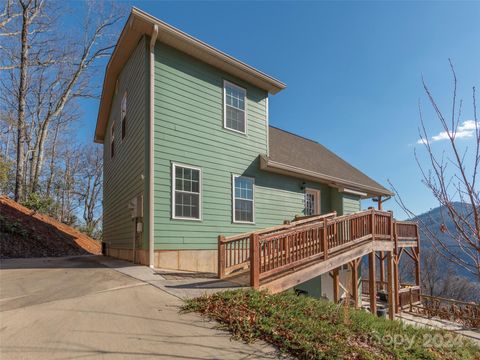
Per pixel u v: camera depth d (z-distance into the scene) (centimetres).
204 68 948
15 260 1038
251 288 530
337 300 934
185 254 832
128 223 973
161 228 796
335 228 775
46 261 990
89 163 3381
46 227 1623
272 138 1402
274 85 1112
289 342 338
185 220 844
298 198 1195
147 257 775
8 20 1970
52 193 2991
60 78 2502
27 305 438
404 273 1897
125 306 436
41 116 2559
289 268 628
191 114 898
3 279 631
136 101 912
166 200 815
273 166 1052
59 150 3034
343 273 1227
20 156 1902
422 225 294
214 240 902
